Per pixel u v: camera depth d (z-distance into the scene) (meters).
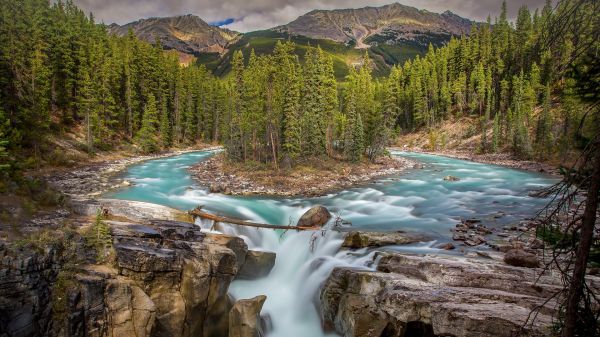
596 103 6.98
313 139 54.53
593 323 6.45
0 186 18.47
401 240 21.81
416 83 108.81
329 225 27.12
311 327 19.12
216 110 96.56
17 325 12.59
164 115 79.44
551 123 66.38
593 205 6.19
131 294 14.79
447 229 25.66
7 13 60.47
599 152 6.09
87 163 53.41
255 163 53.31
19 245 13.60
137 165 55.88
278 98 51.06
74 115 65.44
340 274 17.86
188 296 16.38
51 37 64.88
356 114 60.59
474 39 110.25
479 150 80.69
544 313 11.59
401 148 100.25
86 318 13.79
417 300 13.26
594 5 5.60
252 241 24.89
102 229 16.11
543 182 46.84
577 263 6.39
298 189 42.28
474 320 11.30
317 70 55.69
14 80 51.88
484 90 95.31
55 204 20.02
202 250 17.59
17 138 37.59
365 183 47.00
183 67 105.44
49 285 13.69
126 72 73.81
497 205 33.31
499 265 15.77
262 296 17.25
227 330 18.05
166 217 23.11
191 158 66.38
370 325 14.90
